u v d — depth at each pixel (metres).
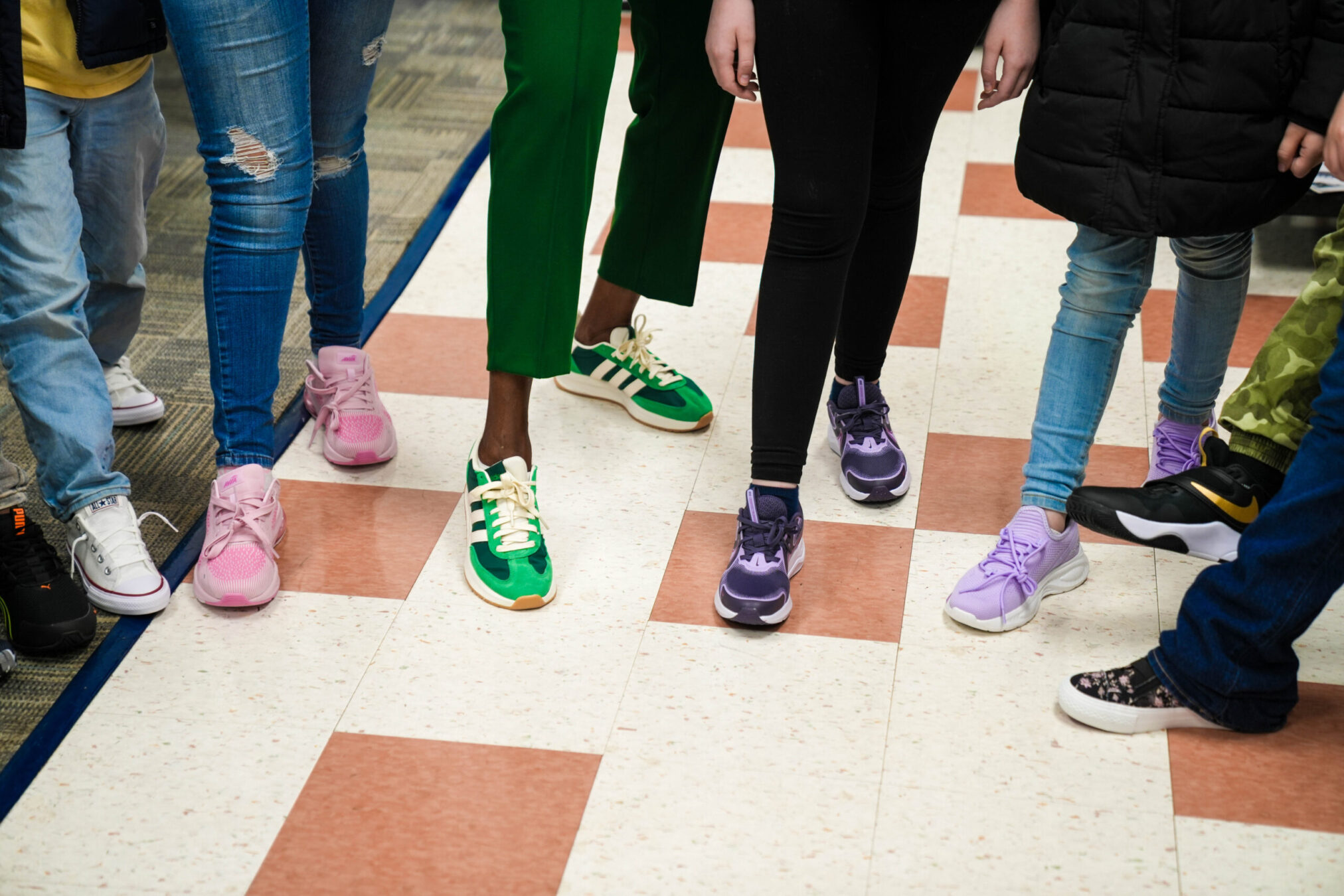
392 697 1.59
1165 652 1.54
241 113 1.60
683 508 1.96
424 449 2.10
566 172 1.61
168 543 1.88
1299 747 1.52
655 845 1.39
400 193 2.93
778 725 1.55
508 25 1.56
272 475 1.83
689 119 1.88
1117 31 1.43
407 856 1.37
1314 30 1.36
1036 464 1.72
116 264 1.91
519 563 1.75
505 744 1.52
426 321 2.47
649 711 1.57
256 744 1.52
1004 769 1.49
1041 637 1.70
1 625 1.69
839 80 1.49
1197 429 1.88
